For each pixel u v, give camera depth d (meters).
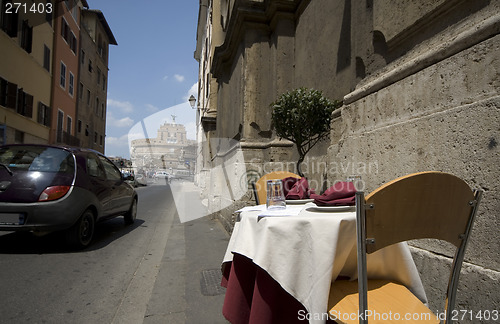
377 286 1.71
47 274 3.65
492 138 1.82
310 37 5.70
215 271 3.82
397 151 2.59
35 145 4.87
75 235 4.62
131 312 2.71
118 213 6.23
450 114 2.10
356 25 3.63
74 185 4.59
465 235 1.39
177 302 2.89
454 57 2.14
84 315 2.66
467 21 2.17
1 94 16.95
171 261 4.29
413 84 2.50
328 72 4.93
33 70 20.55
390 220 1.23
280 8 6.47
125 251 4.83
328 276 1.48
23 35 19.05
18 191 4.26
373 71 3.24
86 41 31.48
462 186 1.31
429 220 1.28
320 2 5.28
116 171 6.55
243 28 7.17
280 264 1.59
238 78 7.93
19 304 2.84
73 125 28.41
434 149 2.22
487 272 1.79
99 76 37.00
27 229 4.22
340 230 1.57
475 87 1.98
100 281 3.49
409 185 1.22
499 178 1.77
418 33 2.62
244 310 1.91
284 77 6.49
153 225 7.15
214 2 13.52
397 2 2.81
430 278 2.18
